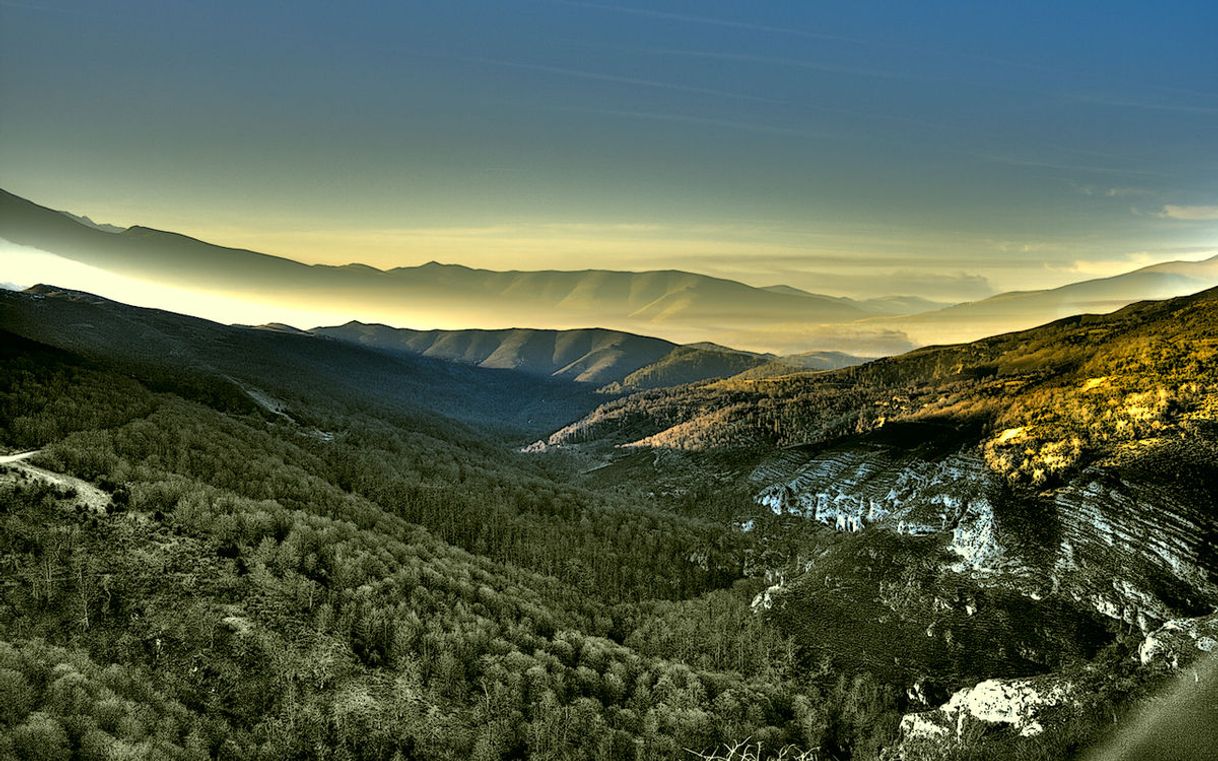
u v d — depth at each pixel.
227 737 69.38
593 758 84.06
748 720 96.00
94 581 78.25
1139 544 107.81
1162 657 82.38
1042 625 102.50
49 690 61.31
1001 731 83.81
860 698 101.25
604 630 123.75
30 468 91.38
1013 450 151.62
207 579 85.44
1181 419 137.88
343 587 93.81
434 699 83.62
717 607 134.38
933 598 115.00
